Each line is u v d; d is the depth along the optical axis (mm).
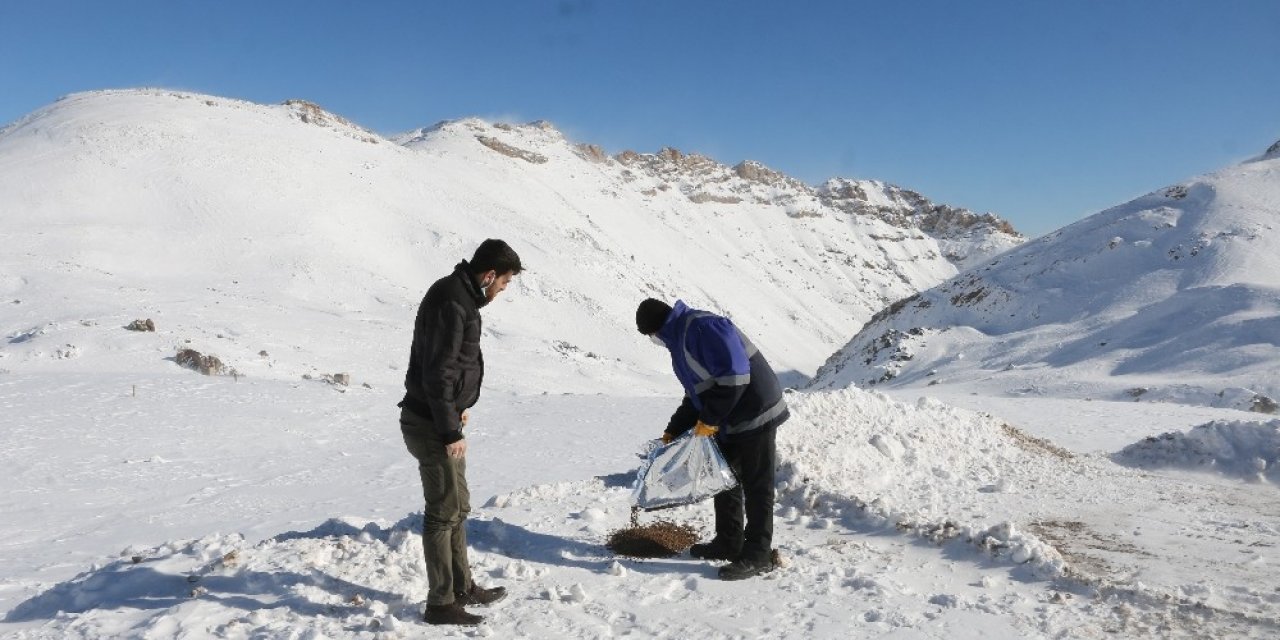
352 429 24375
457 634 3828
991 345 66875
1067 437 16109
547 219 151250
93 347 37938
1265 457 10695
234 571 4379
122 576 4418
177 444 20438
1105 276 75188
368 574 4469
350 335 52000
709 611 4277
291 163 100562
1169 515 7277
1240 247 69875
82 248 65500
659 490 4770
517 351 63719
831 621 4164
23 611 4207
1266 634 4043
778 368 140375
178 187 84375
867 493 7234
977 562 5176
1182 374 44312
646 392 60469
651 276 161250
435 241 95625
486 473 15672
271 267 73000
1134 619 4230
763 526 4828
